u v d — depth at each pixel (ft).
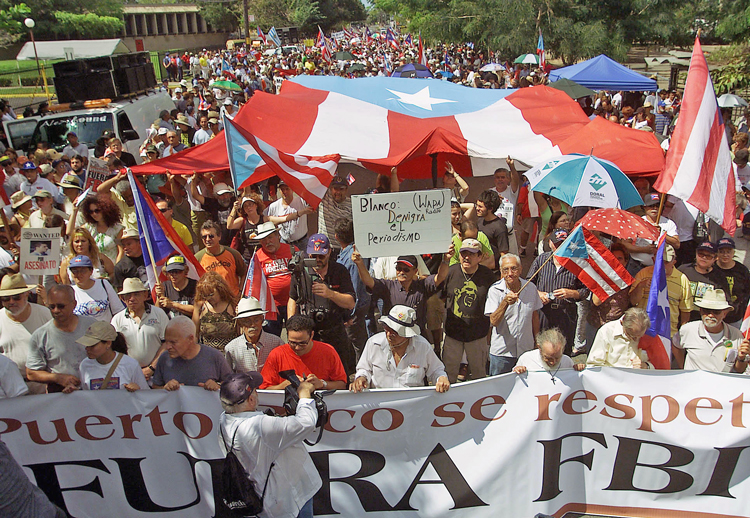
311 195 24.31
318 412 12.97
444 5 134.62
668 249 19.10
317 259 18.20
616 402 14.58
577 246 17.69
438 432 14.73
